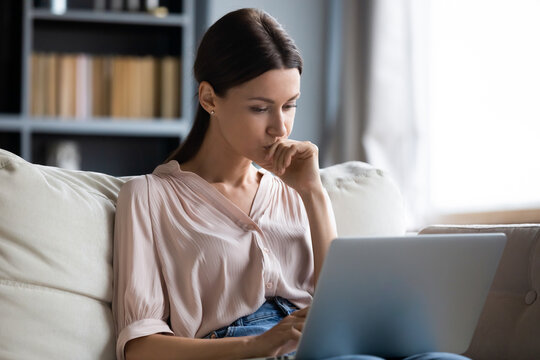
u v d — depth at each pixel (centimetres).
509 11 295
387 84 349
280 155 158
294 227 170
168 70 389
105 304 151
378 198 191
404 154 344
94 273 148
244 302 155
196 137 170
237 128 157
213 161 168
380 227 189
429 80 339
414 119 341
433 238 121
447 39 329
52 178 151
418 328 130
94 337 145
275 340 135
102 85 384
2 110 393
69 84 379
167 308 154
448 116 327
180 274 154
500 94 298
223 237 157
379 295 121
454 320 133
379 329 126
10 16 393
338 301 118
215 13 391
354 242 114
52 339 138
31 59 376
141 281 150
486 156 304
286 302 164
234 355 137
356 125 365
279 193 173
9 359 133
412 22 344
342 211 185
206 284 155
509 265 155
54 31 404
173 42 411
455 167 321
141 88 387
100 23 402
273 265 160
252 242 161
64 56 379
